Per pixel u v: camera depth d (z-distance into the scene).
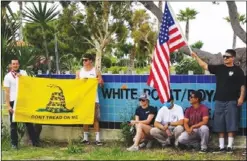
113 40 38.19
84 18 34.44
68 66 21.73
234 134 9.63
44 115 10.48
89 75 10.60
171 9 9.73
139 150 9.62
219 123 9.39
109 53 39.53
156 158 8.76
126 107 10.56
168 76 9.61
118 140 10.56
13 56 11.31
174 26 9.73
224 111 9.35
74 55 35.19
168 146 9.86
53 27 21.66
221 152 9.33
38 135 10.87
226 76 9.34
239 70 9.34
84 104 10.55
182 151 9.46
